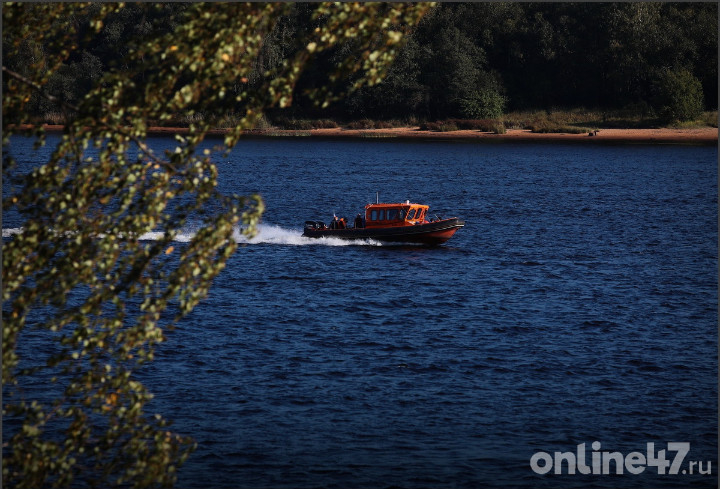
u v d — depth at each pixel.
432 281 128.12
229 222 38.00
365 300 114.75
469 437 67.62
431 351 90.44
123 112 37.12
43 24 39.56
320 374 82.12
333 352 89.62
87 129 37.28
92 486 42.31
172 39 37.00
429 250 158.00
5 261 37.62
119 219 38.09
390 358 87.62
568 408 74.19
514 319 105.00
